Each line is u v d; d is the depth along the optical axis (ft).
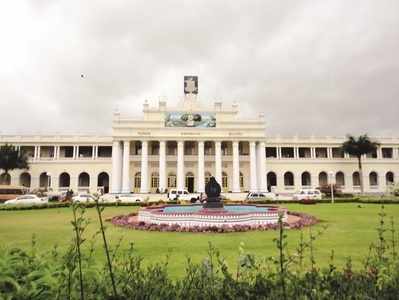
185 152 228.63
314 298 11.80
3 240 46.85
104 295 11.93
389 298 12.01
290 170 234.58
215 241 43.93
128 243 42.60
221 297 12.44
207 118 217.56
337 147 245.86
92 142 229.66
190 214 58.90
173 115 215.72
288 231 52.34
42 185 226.38
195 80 232.12
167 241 44.19
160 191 198.18
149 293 12.24
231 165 220.02
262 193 185.26
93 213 93.71
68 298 11.35
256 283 13.23
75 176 223.92
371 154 253.24
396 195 187.52
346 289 12.60
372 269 14.78
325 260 31.63
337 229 54.34
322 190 198.08
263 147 215.72
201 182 207.31
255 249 38.24
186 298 12.35
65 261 13.60
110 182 222.48
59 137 229.86
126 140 208.33
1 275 11.84
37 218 80.28
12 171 220.02
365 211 91.76
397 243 35.60
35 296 11.50
